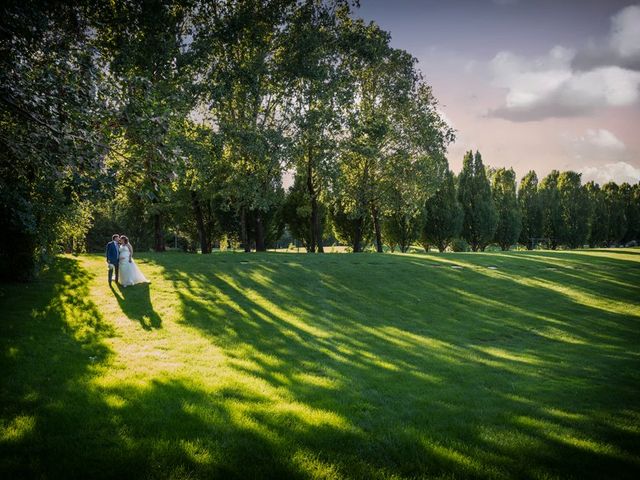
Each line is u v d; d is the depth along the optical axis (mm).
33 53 7969
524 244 69375
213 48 22172
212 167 24688
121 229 51250
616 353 12859
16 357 8086
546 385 8875
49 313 11539
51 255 15758
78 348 9055
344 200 37281
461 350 11992
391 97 34344
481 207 52938
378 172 36812
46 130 6781
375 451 5281
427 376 9047
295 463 4902
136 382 7258
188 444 5191
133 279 16422
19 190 9852
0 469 4492
